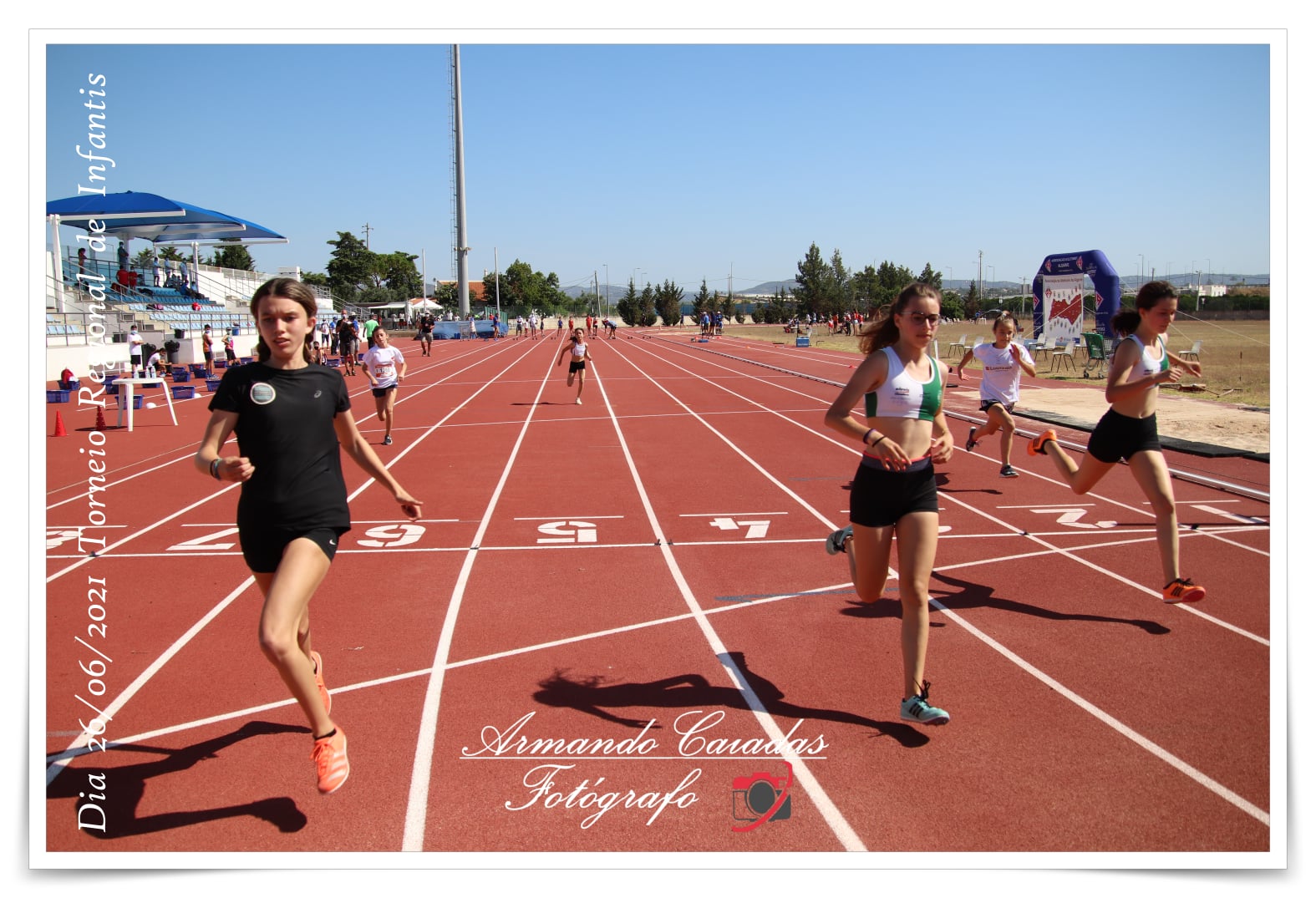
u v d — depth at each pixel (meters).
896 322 4.21
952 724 4.11
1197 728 4.04
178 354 30.92
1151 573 6.29
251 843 3.35
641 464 11.43
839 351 39.88
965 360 10.26
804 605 5.79
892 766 3.77
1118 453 5.56
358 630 5.45
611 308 139.88
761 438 13.55
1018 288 104.25
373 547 7.41
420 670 4.83
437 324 62.44
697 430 14.51
